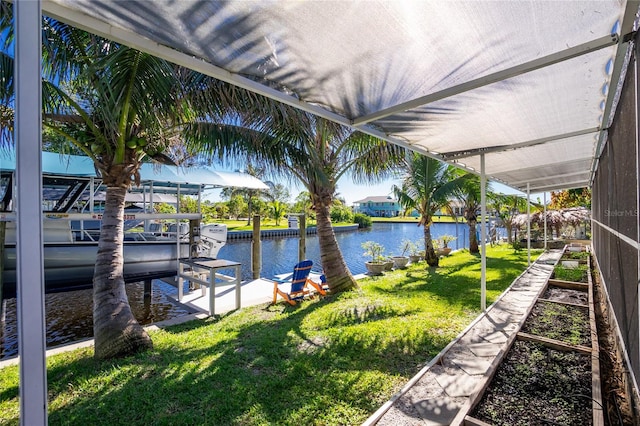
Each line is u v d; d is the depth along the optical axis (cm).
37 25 106
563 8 157
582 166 664
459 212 1593
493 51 192
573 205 1969
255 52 187
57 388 302
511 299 563
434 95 243
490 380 268
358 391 287
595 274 727
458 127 339
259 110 471
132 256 638
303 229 955
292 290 613
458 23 166
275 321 491
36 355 103
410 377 309
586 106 294
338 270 669
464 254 1291
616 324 314
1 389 313
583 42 187
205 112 434
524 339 349
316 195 675
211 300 537
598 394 235
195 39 174
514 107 287
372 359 349
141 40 172
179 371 329
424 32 173
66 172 607
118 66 304
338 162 698
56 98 354
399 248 1823
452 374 308
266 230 2416
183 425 247
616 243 310
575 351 317
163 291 786
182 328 471
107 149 393
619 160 275
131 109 385
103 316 374
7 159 349
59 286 561
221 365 340
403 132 355
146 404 275
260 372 326
